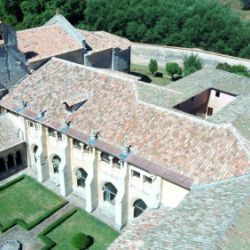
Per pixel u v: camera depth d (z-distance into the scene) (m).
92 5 108.25
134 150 42.47
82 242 43.91
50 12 101.38
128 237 34.34
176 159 40.16
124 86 49.69
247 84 61.59
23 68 56.62
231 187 34.81
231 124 41.03
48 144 52.56
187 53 95.50
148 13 106.75
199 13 105.00
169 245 28.48
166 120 43.97
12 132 56.19
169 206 41.03
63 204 50.41
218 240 27.41
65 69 55.41
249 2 126.94
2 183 54.88
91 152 46.47
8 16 108.50
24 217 48.91
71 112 49.25
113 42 70.94
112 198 48.72
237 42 100.81
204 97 62.12
